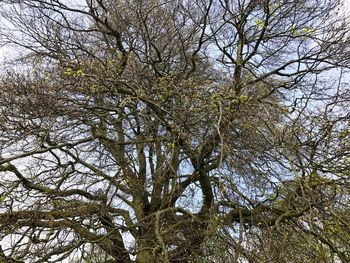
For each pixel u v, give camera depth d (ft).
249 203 23.50
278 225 23.52
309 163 23.13
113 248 28.40
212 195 28.91
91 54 29.68
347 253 22.53
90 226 26.45
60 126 26.61
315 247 21.52
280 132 24.71
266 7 28.02
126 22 34.04
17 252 23.77
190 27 35.50
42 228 25.48
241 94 26.58
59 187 27.43
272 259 19.36
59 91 26.03
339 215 22.12
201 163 27.50
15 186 25.61
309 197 22.86
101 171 28.19
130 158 30.45
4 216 25.14
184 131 25.81
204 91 25.53
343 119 24.08
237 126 24.21
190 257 24.70
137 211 31.35
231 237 21.25
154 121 26.50
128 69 31.63
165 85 25.55
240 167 24.00
